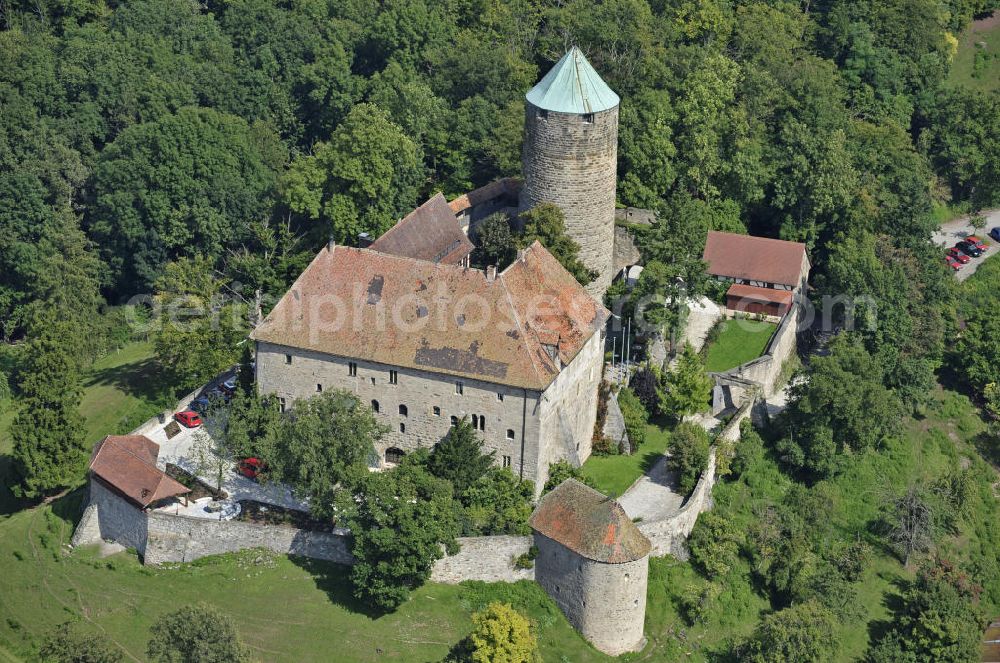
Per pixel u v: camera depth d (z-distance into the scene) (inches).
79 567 5319.9
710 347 6574.8
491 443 5329.7
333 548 5142.7
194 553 5241.1
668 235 6230.3
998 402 7003.0
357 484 5014.8
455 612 5049.2
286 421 5364.2
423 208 6382.9
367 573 4936.0
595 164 6186.0
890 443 6643.7
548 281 5561.0
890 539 6146.7
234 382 5989.2
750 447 6023.6
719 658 5211.6
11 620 5201.8
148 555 5265.8
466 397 5280.5
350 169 6820.9
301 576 5132.9
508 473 5295.3
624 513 5027.1
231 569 5167.3
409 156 7007.9
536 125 6146.7
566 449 5452.8
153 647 4498.0
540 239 6058.1
